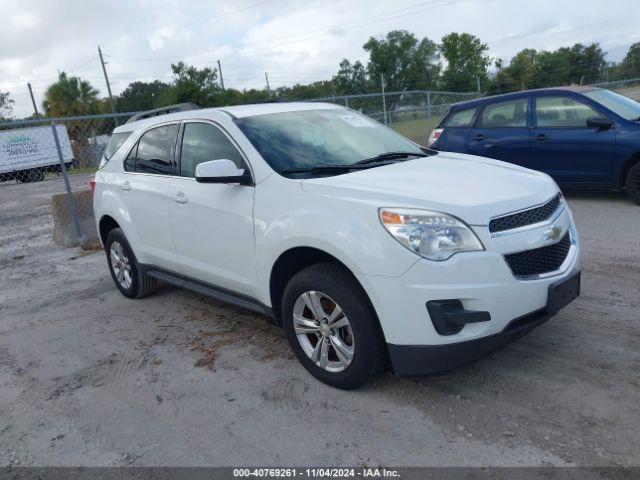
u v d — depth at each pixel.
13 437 3.51
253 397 3.68
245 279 4.08
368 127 4.87
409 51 55.22
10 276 7.39
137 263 5.45
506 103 8.61
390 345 3.21
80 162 11.65
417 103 16.98
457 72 59.47
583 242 6.33
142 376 4.15
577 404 3.23
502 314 3.12
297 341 3.78
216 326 4.95
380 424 3.23
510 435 3.01
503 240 3.15
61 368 4.43
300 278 3.59
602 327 4.16
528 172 4.00
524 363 3.75
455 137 9.06
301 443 3.14
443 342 3.10
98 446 3.32
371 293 3.19
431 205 3.16
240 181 3.91
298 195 3.61
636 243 6.11
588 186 7.98
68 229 8.91
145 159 5.17
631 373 3.50
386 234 3.13
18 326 5.48
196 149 4.54
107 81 49.34
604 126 7.63
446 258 3.05
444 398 3.43
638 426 2.99
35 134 17.72
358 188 3.43
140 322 5.23
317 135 4.38
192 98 40.41
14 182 19.05
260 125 4.29
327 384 3.69
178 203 4.56
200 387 3.89
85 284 6.70
